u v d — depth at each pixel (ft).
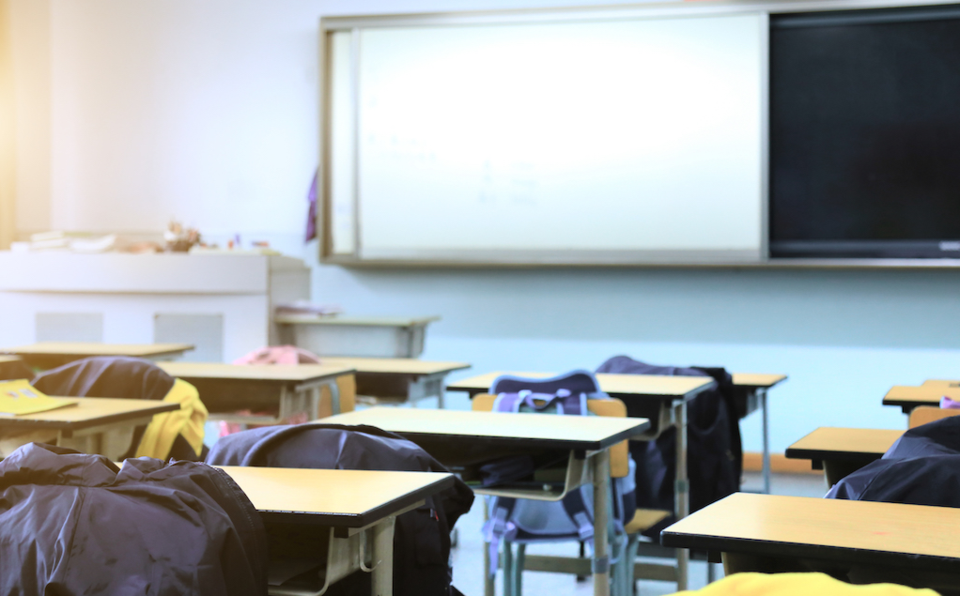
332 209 17.44
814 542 3.85
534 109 16.60
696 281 16.55
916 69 15.20
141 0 18.33
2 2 18.30
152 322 15.44
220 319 15.29
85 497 3.92
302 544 5.22
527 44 16.58
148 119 18.31
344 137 17.33
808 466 16.15
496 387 8.59
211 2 18.10
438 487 5.02
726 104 15.88
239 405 10.77
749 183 15.83
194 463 4.25
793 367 16.20
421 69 16.93
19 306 15.79
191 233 16.33
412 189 17.04
